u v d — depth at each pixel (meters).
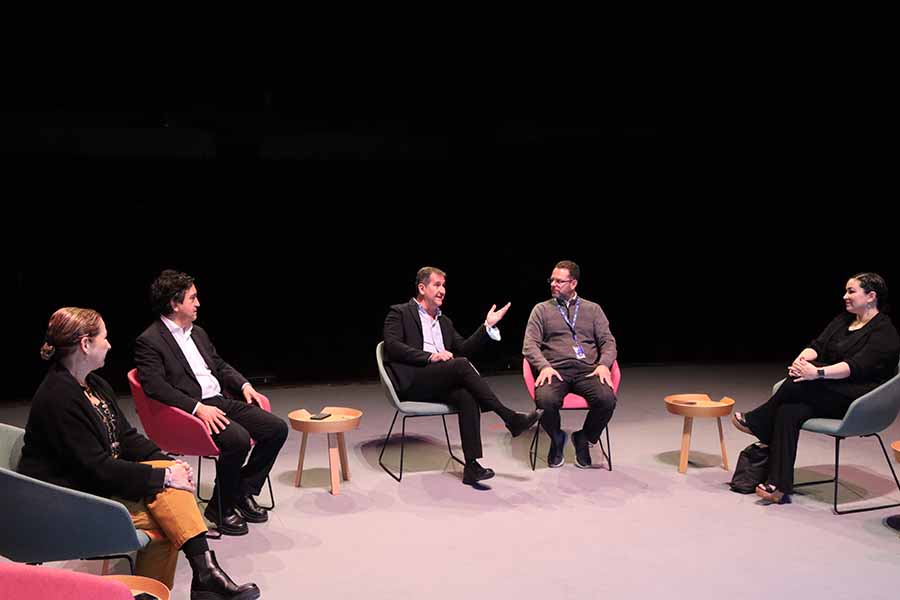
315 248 8.12
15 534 2.08
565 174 8.13
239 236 7.77
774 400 3.63
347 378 6.58
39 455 2.34
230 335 8.02
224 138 7.14
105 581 1.57
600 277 8.54
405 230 8.29
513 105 6.80
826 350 3.70
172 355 3.28
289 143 7.66
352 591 2.67
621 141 7.77
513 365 7.13
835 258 8.05
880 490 3.74
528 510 3.49
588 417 4.12
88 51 5.61
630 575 2.80
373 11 5.92
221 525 3.19
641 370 6.89
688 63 6.50
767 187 7.98
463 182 8.08
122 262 7.46
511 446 4.54
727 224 8.23
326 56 6.09
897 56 6.32
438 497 3.66
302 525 3.30
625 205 8.28
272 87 6.20
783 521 3.35
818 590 2.69
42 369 6.59
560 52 6.34
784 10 6.18
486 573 2.82
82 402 2.36
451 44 6.19
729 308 8.51
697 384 6.28
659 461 4.24
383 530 3.25
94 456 2.33
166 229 7.54
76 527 2.10
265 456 3.36
